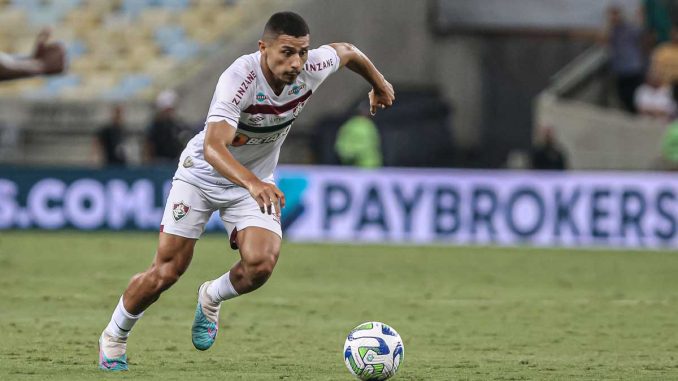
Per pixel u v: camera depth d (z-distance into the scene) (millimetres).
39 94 81688
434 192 64938
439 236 64938
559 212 64750
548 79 84562
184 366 25094
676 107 79438
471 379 23734
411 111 80562
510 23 84188
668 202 64438
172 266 24047
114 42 84688
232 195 23984
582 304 39250
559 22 84250
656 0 80312
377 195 65062
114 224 65125
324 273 48906
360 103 78125
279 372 24312
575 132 78250
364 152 69312
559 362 26422
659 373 24812
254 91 22969
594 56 82938
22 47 84812
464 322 34219
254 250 23734
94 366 24875
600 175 64562
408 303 39000
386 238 64938
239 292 24531
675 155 74125
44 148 77438
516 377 24078
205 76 77375
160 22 85750
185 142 69375
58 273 46594
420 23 83562
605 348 28984
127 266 49562
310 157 78062
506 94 84562
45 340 29062
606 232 64562
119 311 24047
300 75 23734
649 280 47781
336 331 31797
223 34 84250
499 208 64938
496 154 84312
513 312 36844
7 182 65750
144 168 65062
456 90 84062
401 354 22953
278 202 21109
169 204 24203
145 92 80125
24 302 37469
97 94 80562
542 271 51062
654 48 80250
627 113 79938
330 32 79562
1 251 55219
